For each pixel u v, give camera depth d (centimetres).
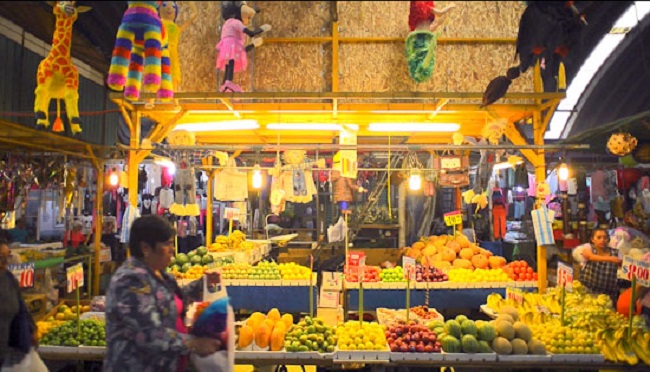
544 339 370
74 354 369
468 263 605
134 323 231
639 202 666
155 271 256
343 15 503
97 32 445
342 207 756
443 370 411
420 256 649
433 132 680
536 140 517
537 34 286
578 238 798
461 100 506
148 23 293
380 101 497
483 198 712
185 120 586
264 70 502
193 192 624
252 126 553
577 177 809
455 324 365
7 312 325
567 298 481
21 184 609
